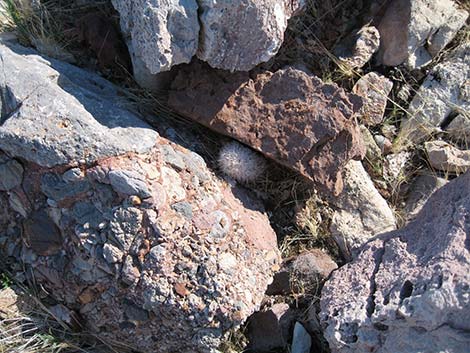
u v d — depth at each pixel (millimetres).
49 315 513
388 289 473
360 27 623
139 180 477
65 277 500
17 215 512
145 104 554
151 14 482
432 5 618
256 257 508
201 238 486
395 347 452
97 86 553
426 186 590
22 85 499
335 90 536
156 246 478
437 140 606
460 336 433
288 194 566
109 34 569
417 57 616
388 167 597
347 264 514
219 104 532
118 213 479
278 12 502
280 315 509
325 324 483
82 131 482
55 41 579
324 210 570
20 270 521
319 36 619
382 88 603
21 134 481
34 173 491
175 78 537
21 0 591
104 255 480
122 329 495
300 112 534
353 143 540
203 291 480
